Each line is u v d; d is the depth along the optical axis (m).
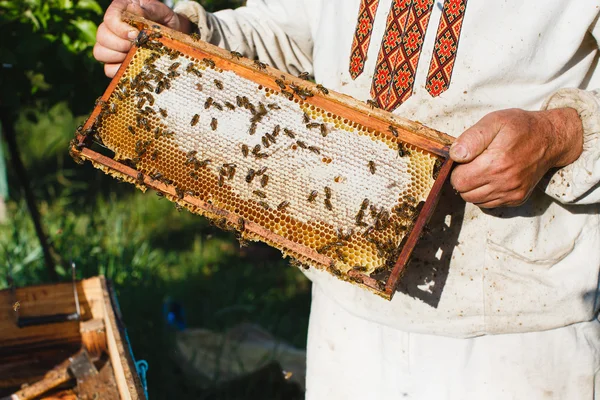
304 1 2.72
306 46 2.84
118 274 5.16
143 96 2.33
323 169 2.22
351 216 2.17
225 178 2.26
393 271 2.01
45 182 7.88
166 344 4.43
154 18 2.54
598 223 2.35
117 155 2.35
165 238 6.74
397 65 2.32
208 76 2.33
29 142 9.08
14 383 2.98
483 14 2.18
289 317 5.32
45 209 6.77
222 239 6.88
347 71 2.45
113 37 2.40
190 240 6.80
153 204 7.46
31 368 3.10
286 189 2.23
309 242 2.19
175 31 2.31
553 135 2.03
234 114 2.29
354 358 2.65
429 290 2.40
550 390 2.40
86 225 6.19
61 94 4.11
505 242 2.31
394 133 2.15
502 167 1.97
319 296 2.76
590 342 2.40
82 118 8.70
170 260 6.16
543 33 2.19
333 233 2.18
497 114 2.00
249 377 4.20
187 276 5.86
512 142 1.96
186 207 2.24
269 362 4.29
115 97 2.35
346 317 2.65
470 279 2.35
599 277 2.37
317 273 2.64
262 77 2.28
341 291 2.57
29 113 4.79
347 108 2.20
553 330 2.37
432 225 2.35
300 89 2.21
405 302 2.44
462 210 2.32
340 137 2.22
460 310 2.38
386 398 2.59
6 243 5.58
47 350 3.27
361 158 2.20
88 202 7.31
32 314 3.27
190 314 5.16
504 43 2.19
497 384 2.41
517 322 2.34
